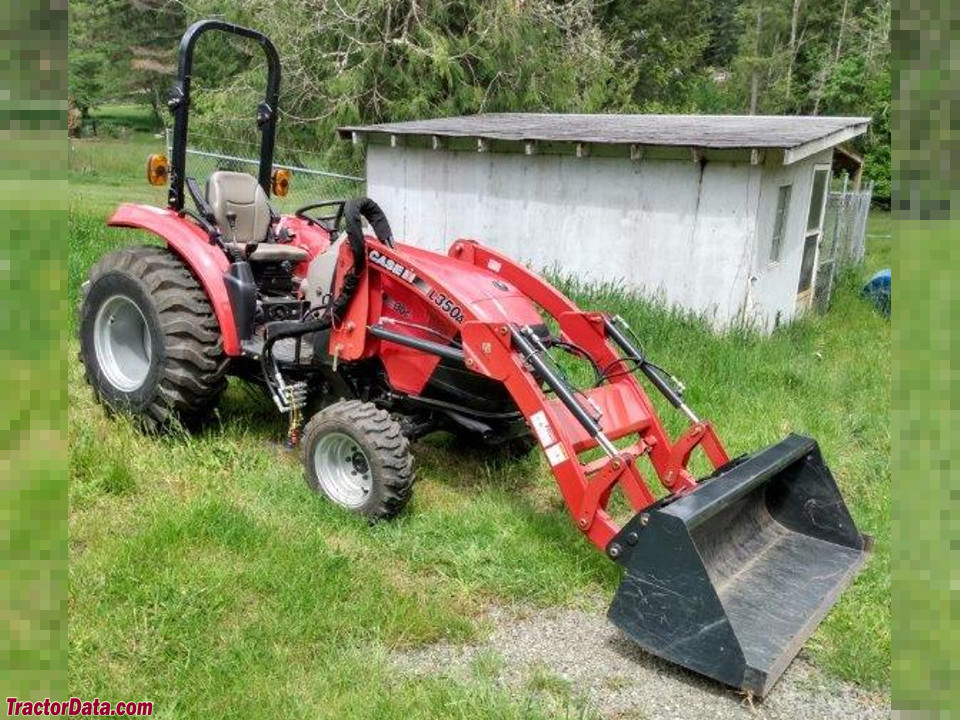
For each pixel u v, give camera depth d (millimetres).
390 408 4840
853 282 12945
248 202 5344
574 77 18641
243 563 3742
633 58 31984
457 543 4219
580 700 3199
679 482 4367
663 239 8812
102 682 2988
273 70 5430
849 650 3539
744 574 3875
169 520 3930
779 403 6609
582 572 4039
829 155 10422
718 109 38250
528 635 3613
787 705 3260
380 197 11031
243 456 4941
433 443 5523
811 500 4266
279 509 4312
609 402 4438
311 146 17484
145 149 27594
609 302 8461
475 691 3127
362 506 4293
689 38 35812
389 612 3574
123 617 3283
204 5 19594
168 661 3160
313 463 4480
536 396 3938
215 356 4945
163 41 35062
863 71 31031
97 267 5277
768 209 8484
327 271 4879
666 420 5953
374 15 16406
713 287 8586
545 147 9336
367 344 4691
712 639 3199
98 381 5273
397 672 3262
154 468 4668
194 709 2924
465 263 4992
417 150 10484
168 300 4895
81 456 4480
